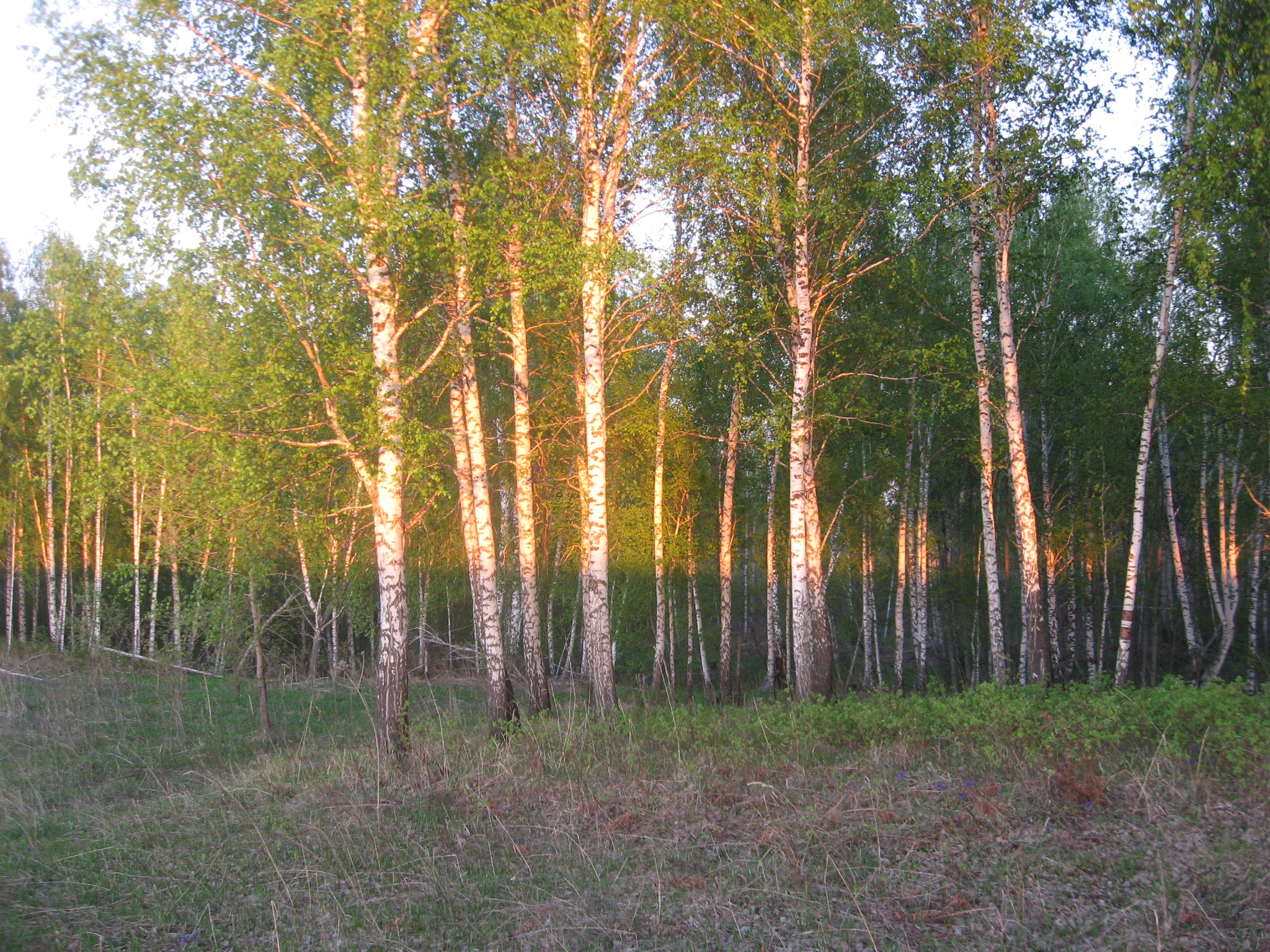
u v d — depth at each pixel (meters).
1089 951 5.03
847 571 28.25
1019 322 19.81
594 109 13.00
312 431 11.59
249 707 17.62
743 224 15.55
